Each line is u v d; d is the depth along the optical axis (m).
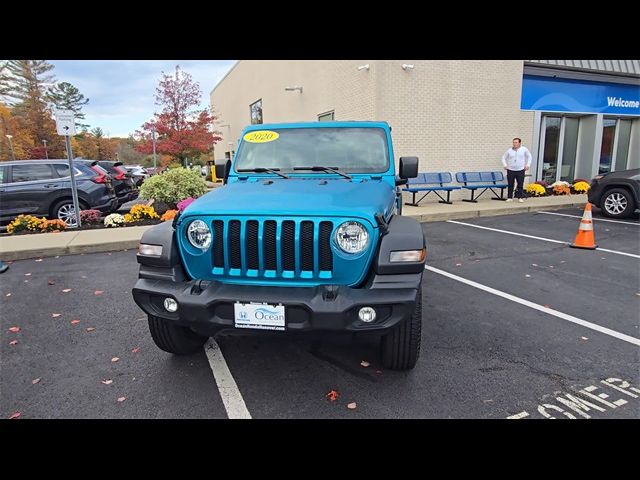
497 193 13.44
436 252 7.09
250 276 2.82
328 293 2.63
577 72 14.34
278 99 19.83
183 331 3.37
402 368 3.20
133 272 6.18
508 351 3.58
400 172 4.24
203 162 40.12
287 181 3.72
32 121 57.88
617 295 4.96
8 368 3.38
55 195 9.87
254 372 3.29
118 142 82.19
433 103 12.08
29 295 5.18
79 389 3.07
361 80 11.98
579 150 15.80
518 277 5.67
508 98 13.10
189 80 26.56
